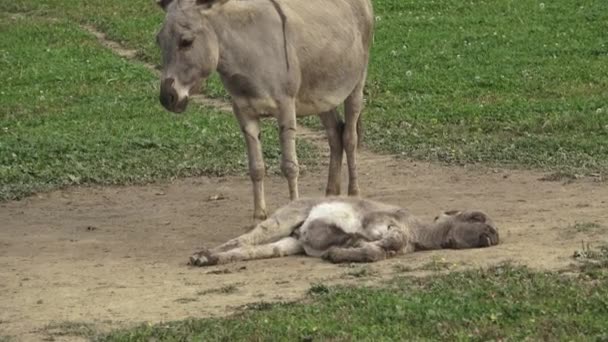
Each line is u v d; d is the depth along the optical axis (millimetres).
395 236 19281
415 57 45031
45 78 44688
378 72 42625
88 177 28359
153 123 36000
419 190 26062
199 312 16609
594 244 19375
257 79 21594
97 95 41406
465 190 25734
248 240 19859
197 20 20844
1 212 25406
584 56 44312
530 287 16578
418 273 18031
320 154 30828
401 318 15508
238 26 21453
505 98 38000
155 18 55469
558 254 18766
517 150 29703
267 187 27359
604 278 17000
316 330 15117
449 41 47719
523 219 22031
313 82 22750
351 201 19891
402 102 37906
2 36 52844
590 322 15023
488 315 15422
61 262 20328
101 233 22953
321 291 17078
